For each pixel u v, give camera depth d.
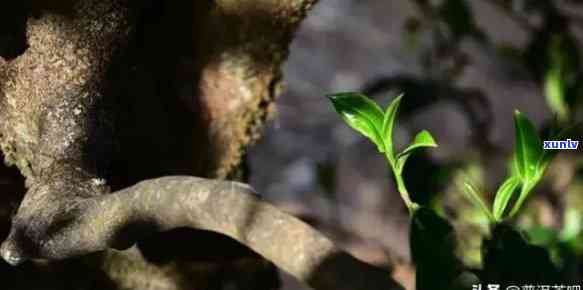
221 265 1.09
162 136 0.99
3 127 0.93
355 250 2.21
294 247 0.69
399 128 2.43
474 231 1.34
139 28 0.95
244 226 0.71
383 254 2.07
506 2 1.57
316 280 0.68
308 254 0.69
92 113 0.88
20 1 0.87
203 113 1.00
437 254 0.74
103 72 0.89
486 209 0.81
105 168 0.88
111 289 1.07
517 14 1.58
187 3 0.96
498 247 0.77
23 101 0.90
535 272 0.76
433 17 1.62
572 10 1.90
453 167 1.46
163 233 1.06
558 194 1.56
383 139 0.81
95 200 0.79
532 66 1.52
